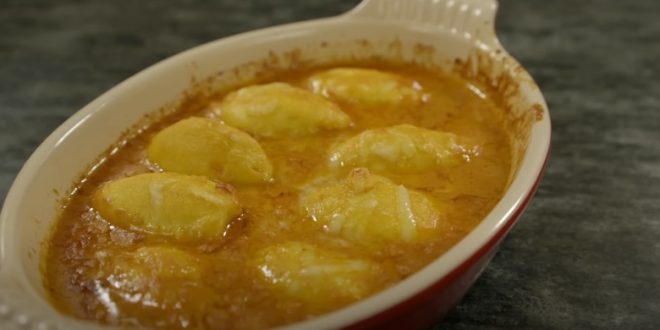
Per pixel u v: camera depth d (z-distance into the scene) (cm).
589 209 55
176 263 46
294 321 44
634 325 48
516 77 55
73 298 45
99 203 49
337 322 39
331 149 53
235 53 59
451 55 59
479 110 57
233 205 49
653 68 68
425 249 47
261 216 49
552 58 69
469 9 58
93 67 71
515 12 76
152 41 74
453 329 48
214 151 51
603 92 65
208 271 46
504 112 55
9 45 74
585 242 53
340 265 45
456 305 47
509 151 53
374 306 40
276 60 60
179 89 57
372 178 49
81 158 52
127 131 55
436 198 50
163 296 45
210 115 57
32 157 49
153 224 48
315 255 46
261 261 46
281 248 46
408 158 52
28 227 47
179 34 75
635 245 52
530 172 46
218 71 59
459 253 42
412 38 60
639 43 71
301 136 54
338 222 48
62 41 74
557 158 59
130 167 53
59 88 68
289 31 60
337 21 61
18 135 63
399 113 56
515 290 50
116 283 46
